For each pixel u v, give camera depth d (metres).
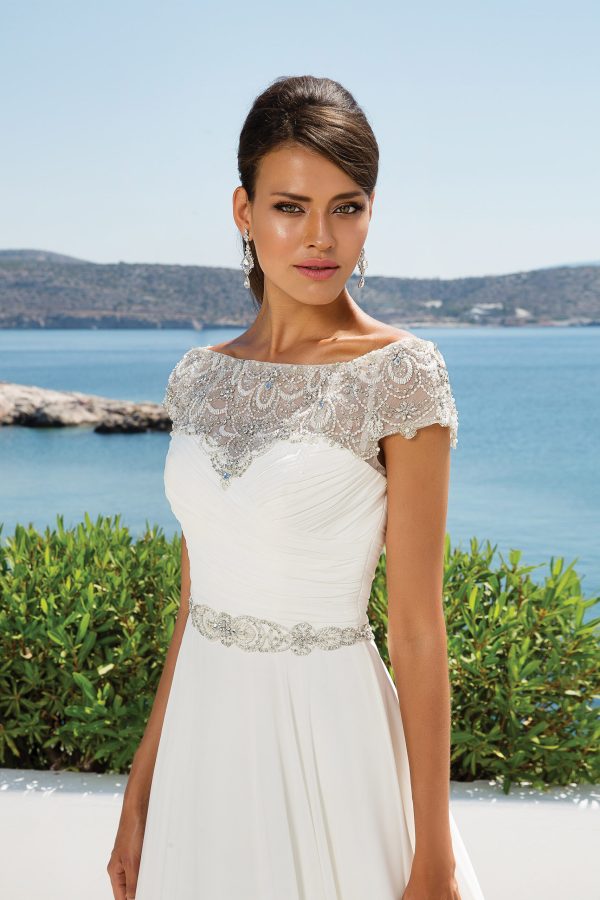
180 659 1.82
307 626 1.68
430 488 1.62
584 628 3.06
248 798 1.66
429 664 1.61
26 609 3.26
